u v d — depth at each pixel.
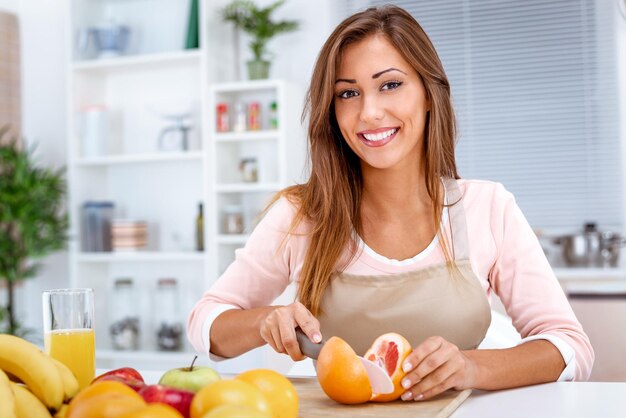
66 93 4.52
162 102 4.45
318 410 1.07
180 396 0.84
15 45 4.68
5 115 4.60
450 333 1.39
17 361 0.91
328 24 4.26
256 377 0.94
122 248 4.23
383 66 1.35
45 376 0.91
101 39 4.36
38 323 4.71
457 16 4.40
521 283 1.44
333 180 1.48
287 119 3.97
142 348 4.30
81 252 4.37
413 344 1.39
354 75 1.36
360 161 1.49
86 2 4.43
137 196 4.50
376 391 1.08
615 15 4.20
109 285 4.52
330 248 1.46
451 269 1.42
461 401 1.12
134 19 4.49
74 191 4.36
